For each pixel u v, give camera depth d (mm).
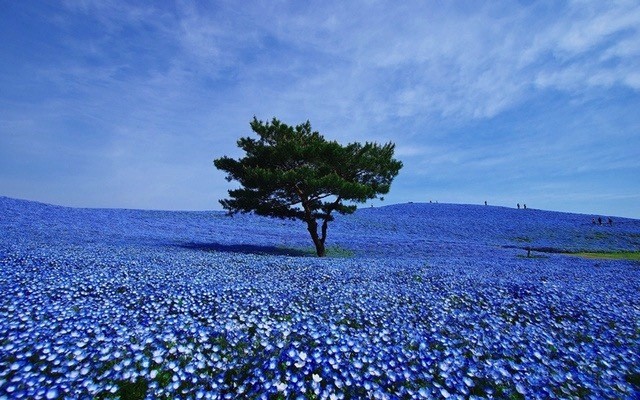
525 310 9336
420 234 44781
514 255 27594
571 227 48875
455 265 18641
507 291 11578
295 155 21844
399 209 71188
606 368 5664
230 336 6586
